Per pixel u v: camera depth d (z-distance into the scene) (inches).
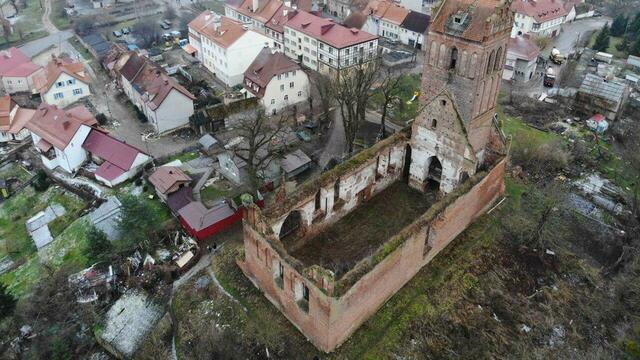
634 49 4471.0
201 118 3206.2
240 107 3314.5
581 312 1958.7
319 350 1744.6
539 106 3484.3
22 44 4879.4
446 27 1974.7
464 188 2048.5
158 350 1893.5
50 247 2500.0
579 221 2358.5
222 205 2396.7
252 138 2481.5
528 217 2317.9
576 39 5032.0
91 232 2245.3
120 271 2206.0
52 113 3080.7
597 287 2047.2
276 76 3368.6
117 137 3265.3
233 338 1835.6
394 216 2309.3
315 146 3063.5
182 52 4569.4
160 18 5364.2
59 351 1898.4
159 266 2172.7
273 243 1731.1
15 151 3235.7
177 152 3083.2
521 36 4109.3
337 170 2129.7
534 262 2127.2
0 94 3895.2
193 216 2337.6
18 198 2910.9
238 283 2027.6
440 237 2047.2
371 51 4040.4
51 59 4256.9
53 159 2992.1
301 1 4911.4
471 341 1823.3
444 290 1972.2
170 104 3243.1
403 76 3774.6
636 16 5177.2
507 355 1795.0
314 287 1598.2
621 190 2600.9
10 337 2032.5
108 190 2765.7
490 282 2031.3
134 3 5753.0
